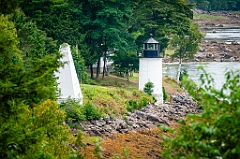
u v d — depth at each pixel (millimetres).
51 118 30719
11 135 22672
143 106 71188
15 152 22641
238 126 16141
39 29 75312
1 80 23047
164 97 81438
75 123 56469
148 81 79625
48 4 79062
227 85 17297
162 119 65000
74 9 86125
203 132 16734
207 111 16688
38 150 23594
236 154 16047
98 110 61375
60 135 30781
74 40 83188
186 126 17672
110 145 50562
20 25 61781
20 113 23766
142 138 55250
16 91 22484
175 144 17531
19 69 23516
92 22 86500
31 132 23281
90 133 54625
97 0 85188
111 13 84875
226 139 16453
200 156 17141
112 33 86000
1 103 22391
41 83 22875
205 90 18094
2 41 24109
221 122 16281
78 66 79812
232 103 16453
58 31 81375
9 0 25094
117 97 69375
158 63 79812
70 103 58031
